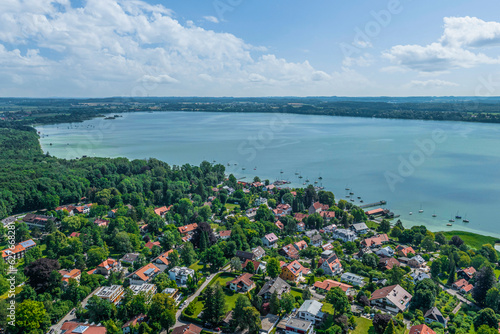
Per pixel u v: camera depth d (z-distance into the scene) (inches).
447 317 4874.5
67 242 6806.1
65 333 4195.4
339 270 6200.8
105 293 4972.9
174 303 4758.9
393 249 7249.0
